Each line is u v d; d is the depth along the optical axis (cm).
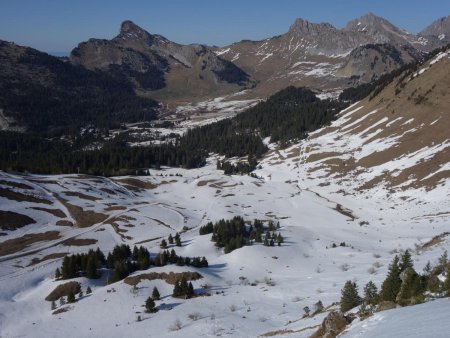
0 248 9788
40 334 6138
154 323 5931
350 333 2695
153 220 12444
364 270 7219
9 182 12988
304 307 5631
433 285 3059
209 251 9844
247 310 6050
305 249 9806
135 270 8319
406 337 2088
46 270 8706
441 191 11981
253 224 11931
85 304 6881
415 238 9425
